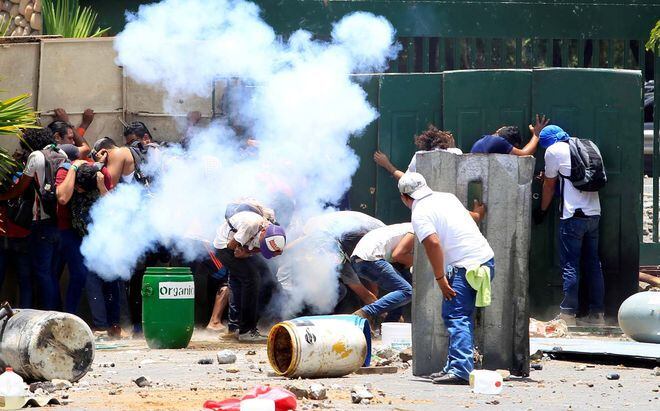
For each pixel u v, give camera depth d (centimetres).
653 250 5022
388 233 3900
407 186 2933
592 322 4503
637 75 4562
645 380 3025
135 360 3403
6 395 2348
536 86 4569
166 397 2520
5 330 2777
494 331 3031
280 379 2912
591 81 4562
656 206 5062
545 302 4581
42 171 4022
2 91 4122
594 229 4459
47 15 4838
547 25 5047
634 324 3716
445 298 2891
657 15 5059
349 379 2955
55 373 2720
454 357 2866
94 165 4041
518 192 3011
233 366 3241
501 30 5041
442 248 2891
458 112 4581
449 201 2927
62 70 4616
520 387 2841
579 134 4562
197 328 4484
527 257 3017
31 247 4084
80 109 4634
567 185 4419
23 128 4134
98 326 4119
